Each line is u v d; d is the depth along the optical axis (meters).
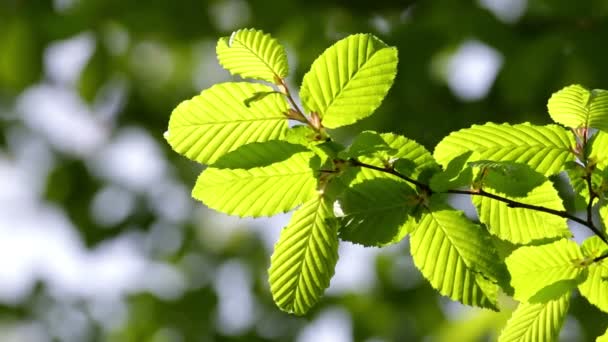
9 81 9.70
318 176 2.61
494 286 2.74
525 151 2.71
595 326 7.62
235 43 2.59
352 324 9.53
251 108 2.62
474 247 2.72
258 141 2.64
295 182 2.64
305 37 8.41
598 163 2.70
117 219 10.35
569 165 2.71
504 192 2.67
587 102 2.61
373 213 2.66
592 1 7.13
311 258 2.70
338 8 8.37
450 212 2.68
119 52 9.74
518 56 7.30
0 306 10.09
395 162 2.60
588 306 7.59
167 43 9.53
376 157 2.60
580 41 7.11
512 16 7.55
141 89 10.18
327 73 2.59
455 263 2.75
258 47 2.60
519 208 2.75
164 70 10.10
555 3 7.23
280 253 2.70
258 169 2.62
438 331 9.27
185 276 10.23
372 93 2.59
